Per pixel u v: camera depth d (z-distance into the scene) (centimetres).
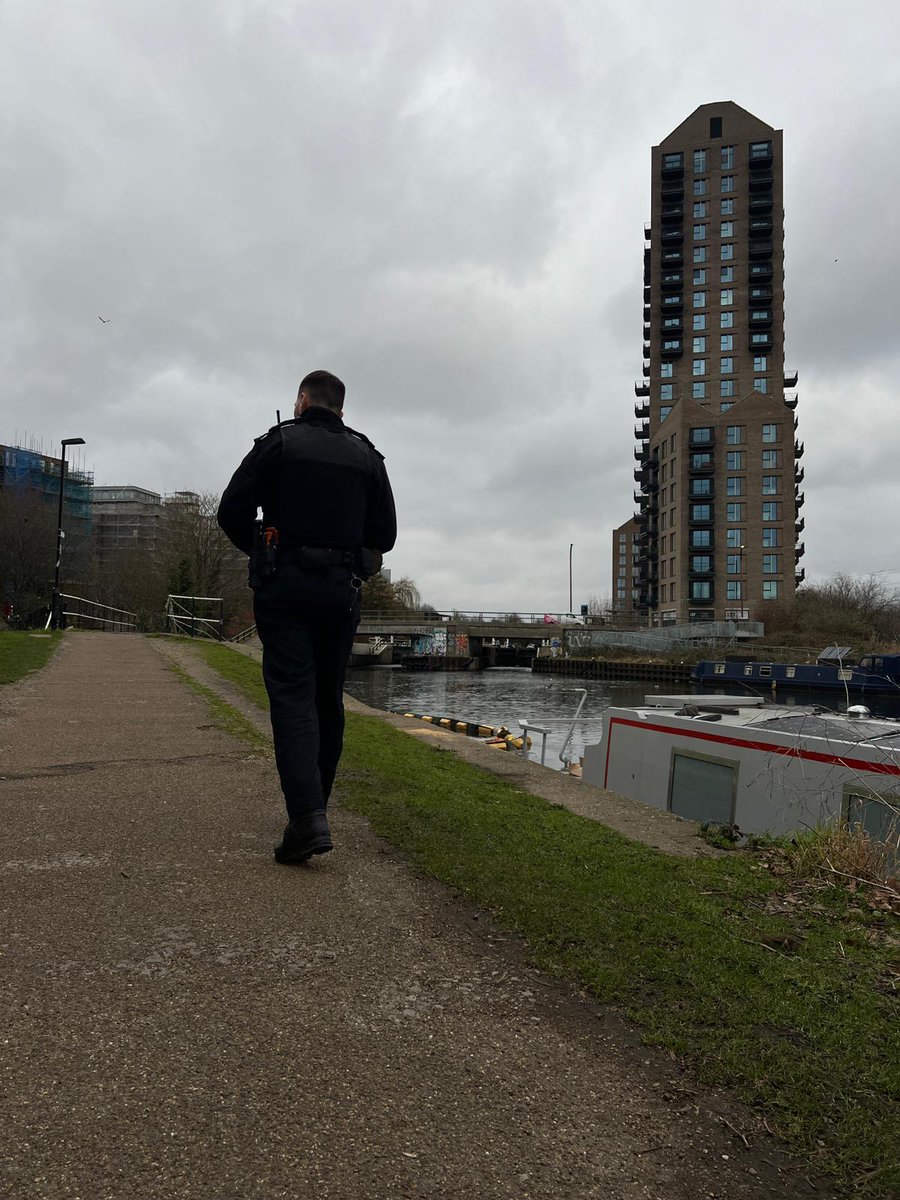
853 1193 176
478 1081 212
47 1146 177
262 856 382
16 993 244
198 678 1312
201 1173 172
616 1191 175
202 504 5075
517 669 9250
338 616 361
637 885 362
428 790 558
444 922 315
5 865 361
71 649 1742
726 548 8562
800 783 664
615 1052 228
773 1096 208
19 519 5316
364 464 361
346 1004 248
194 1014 237
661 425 9456
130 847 392
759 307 9250
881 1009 254
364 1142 185
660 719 856
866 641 6259
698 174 9456
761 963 284
